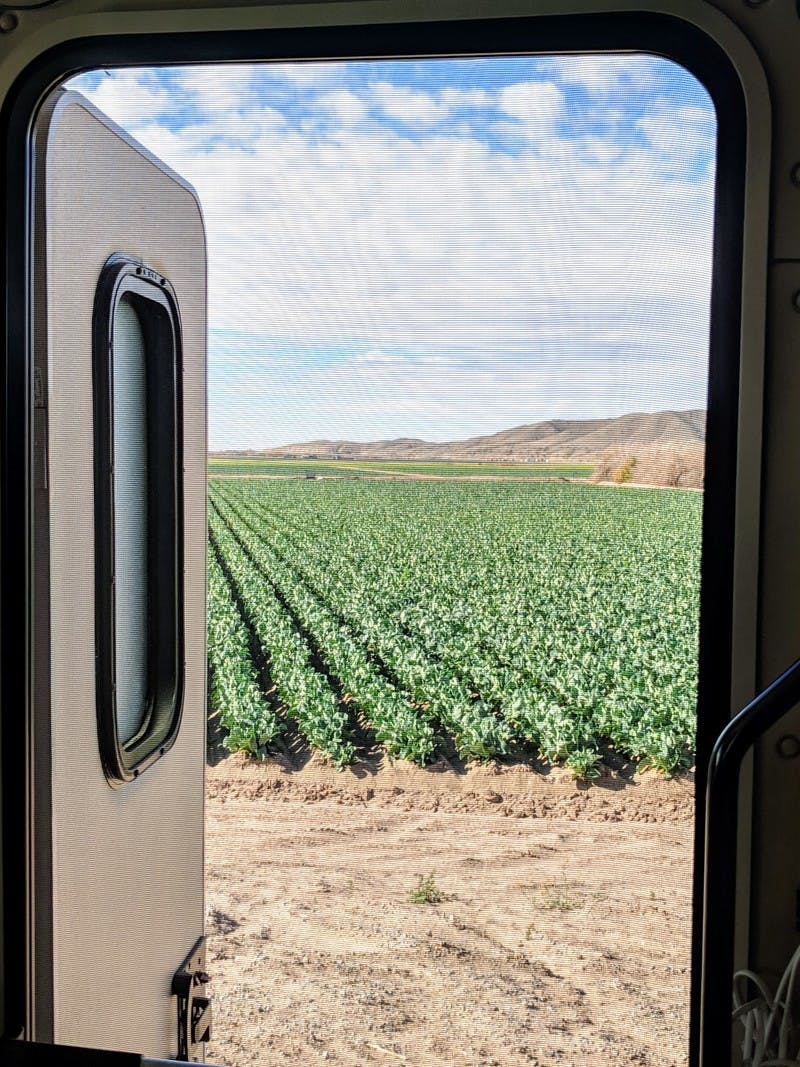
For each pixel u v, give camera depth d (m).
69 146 1.68
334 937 5.18
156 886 2.18
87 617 1.84
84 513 1.81
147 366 2.15
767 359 1.40
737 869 1.42
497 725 8.78
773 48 1.38
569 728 8.42
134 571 2.12
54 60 1.58
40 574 1.66
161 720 2.20
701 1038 1.14
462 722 8.86
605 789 8.22
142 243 1.99
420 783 8.58
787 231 1.38
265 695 9.83
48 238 1.63
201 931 2.49
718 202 1.42
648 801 7.98
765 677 1.43
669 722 8.01
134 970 2.06
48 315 1.65
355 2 1.48
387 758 9.09
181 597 2.22
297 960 4.83
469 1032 3.85
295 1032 3.93
